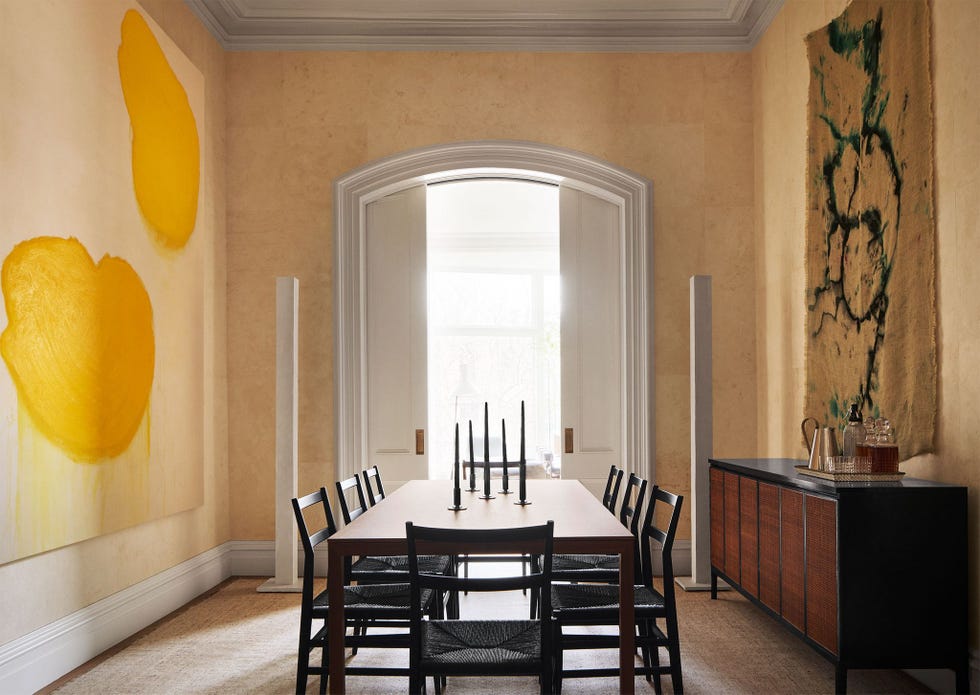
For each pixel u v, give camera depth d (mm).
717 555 5242
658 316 6352
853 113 4523
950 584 3434
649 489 6258
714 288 6359
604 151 6398
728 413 6312
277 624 4859
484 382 12195
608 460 6535
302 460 6309
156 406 4914
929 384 3779
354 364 6332
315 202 6371
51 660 3840
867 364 4340
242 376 6328
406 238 6574
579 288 6578
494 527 3438
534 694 3648
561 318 6570
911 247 3922
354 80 6414
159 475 4949
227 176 6395
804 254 5297
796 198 5523
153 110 4930
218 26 6215
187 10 5703
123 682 3840
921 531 3443
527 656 2885
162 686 3781
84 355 4094
